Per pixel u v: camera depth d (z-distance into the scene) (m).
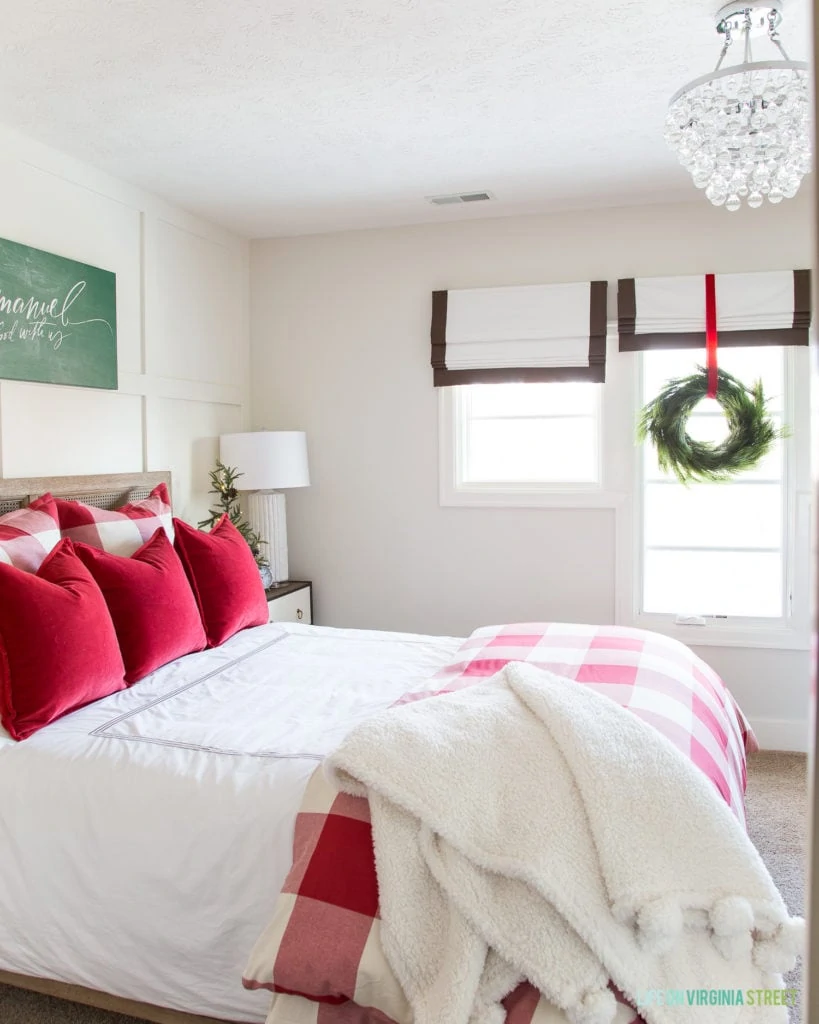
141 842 1.73
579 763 1.51
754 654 3.70
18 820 1.83
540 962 1.31
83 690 2.12
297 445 3.99
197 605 2.83
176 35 2.21
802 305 3.49
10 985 1.99
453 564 4.08
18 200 2.84
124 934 1.73
